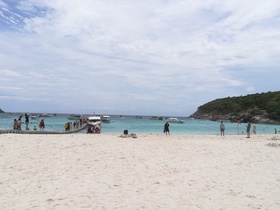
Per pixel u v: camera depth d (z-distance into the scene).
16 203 6.70
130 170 10.93
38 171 10.32
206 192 8.04
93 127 35.59
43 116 122.25
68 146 17.66
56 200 6.99
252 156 15.54
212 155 15.66
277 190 8.36
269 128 74.19
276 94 128.50
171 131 51.88
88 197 7.30
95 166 11.51
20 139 20.70
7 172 10.04
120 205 6.72
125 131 29.38
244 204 7.02
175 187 8.52
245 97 147.38
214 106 166.12
